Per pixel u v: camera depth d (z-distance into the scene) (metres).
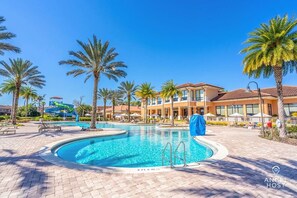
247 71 15.54
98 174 5.47
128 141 14.95
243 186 4.66
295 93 26.83
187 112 42.62
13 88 36.12
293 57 12.45
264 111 28.41
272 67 15.45
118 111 66.56
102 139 15.45
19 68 28.08
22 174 5.41
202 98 37.94
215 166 6.40
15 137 13.30
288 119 23.59
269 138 13.09
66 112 52.88
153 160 9.12
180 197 4.03
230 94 36.31
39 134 15.31
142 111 55.28
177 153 10.73
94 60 21.59
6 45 17.69
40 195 4.09
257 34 14.66
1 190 4.32
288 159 7.39
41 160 6.93
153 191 4.33
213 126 28.69
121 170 5.84
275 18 13.91
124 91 45.44
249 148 9.66
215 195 4.14
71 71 22.20
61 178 5.12
